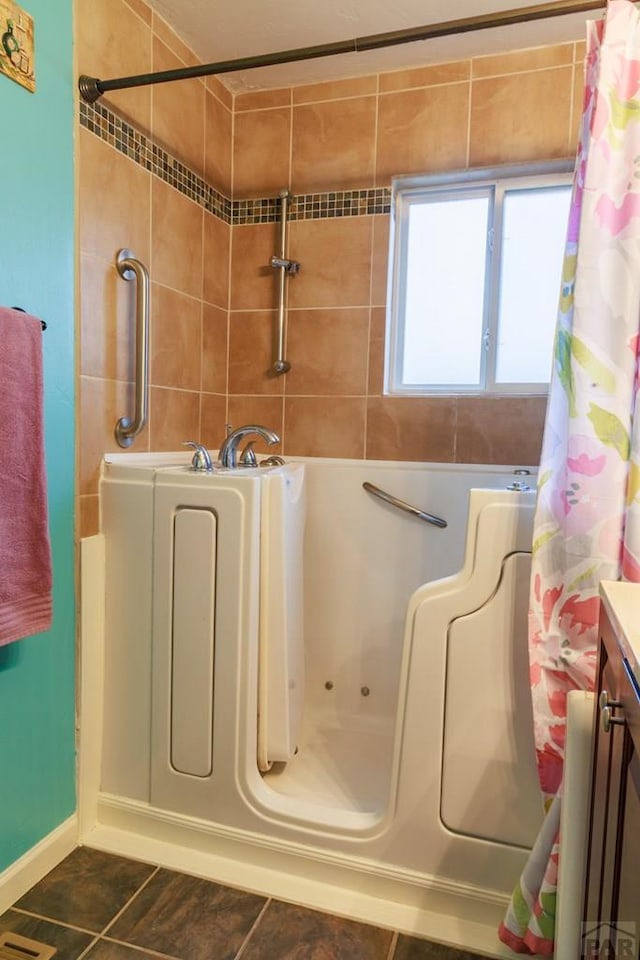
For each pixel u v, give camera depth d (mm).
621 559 1050
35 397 1176
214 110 1966
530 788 1230
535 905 1126
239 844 1448
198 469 1562
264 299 2082
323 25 1716
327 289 2018
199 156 1896
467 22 1183
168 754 1501
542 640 1129
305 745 1863
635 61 1034
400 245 2043
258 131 2053
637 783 574
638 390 1021
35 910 1308
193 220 1884
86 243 1442
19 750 1343
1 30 1178
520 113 1798
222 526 1420
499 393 1946
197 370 1944
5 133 1204
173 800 1505
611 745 717
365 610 2014
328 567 2037
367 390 1994
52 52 1310
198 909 1318
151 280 1690
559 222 1900
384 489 1978
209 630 1445
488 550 1222
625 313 1028
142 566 1501
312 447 2061
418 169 1898
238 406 2139
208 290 1988
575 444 1058
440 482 1924
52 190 1331
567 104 1757
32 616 1195
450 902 1298
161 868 1438
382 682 2010
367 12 1653
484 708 1245
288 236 2045
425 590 1269
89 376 1479
